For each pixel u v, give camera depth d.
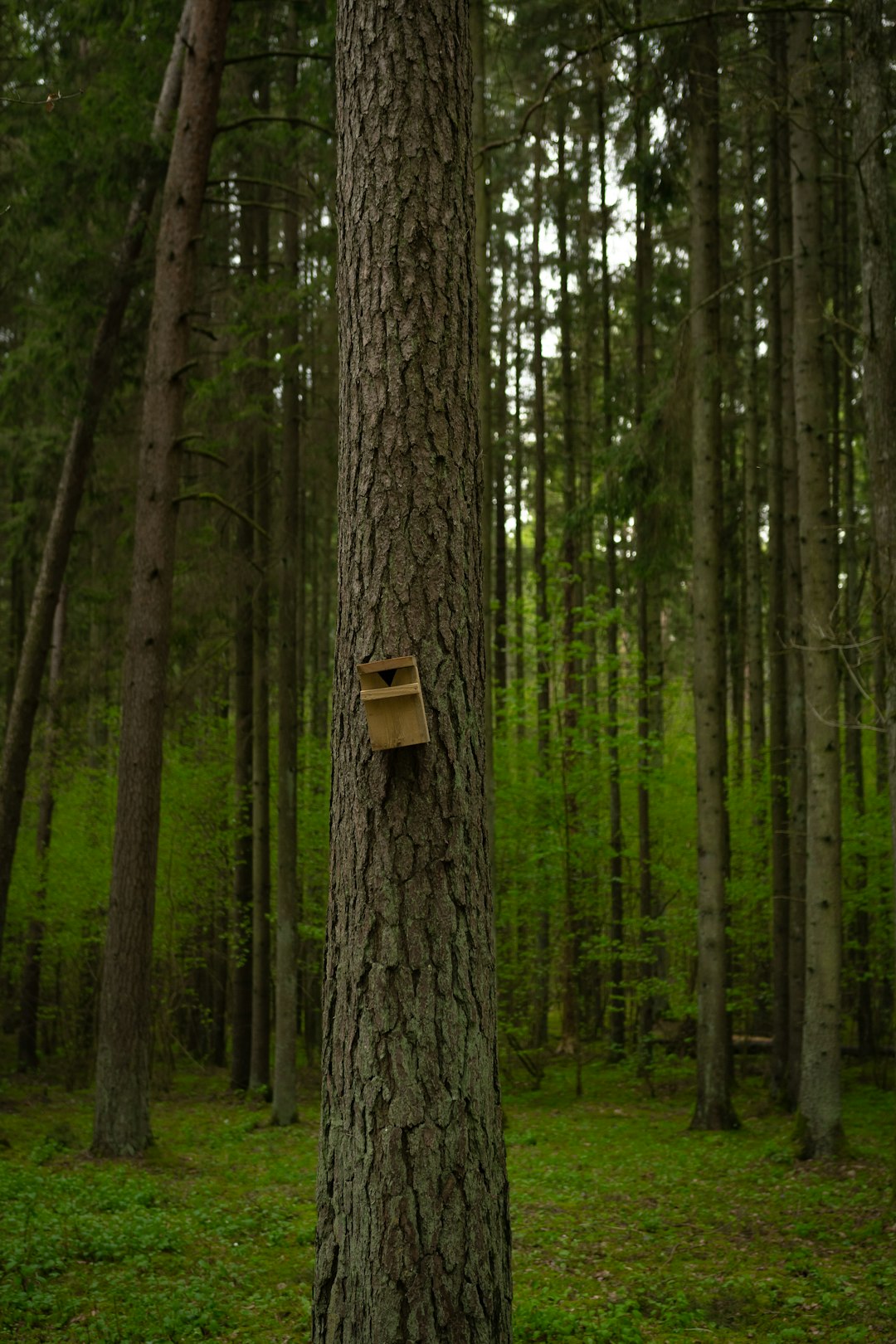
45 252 12.26
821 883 10.70
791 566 14.66
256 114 12.72
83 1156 10.44
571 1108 15.55
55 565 12.67
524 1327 5.88
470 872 3.39
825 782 10.74
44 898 18.62
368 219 3.63
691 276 13.71
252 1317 5.88
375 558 3.49
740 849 17.64
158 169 12.07
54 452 15.43
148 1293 6.24
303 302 13.91
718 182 13.63
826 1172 9.76
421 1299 3.05
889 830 15.63
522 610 19.17
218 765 18.36
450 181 3.68
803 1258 7.21
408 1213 3.11
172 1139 12.54
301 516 19.02
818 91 11.86
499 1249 3.21
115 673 19.73
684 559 16.22
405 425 3.52
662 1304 6.33
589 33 10.05
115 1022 10.62
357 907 3.36
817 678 10.86
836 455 16.61
